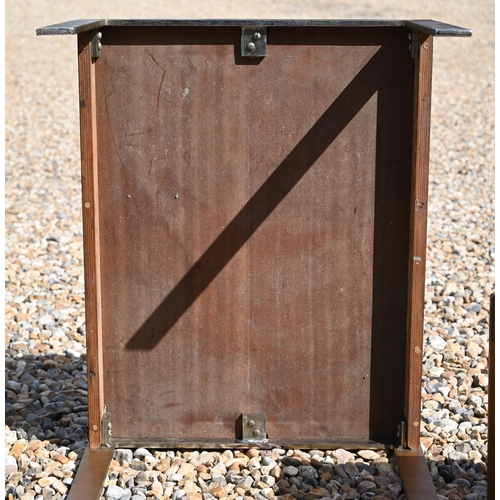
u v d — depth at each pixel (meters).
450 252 6.00
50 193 7.34
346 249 3.21
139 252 3.20
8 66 12.17
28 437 3.54
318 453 3.32
